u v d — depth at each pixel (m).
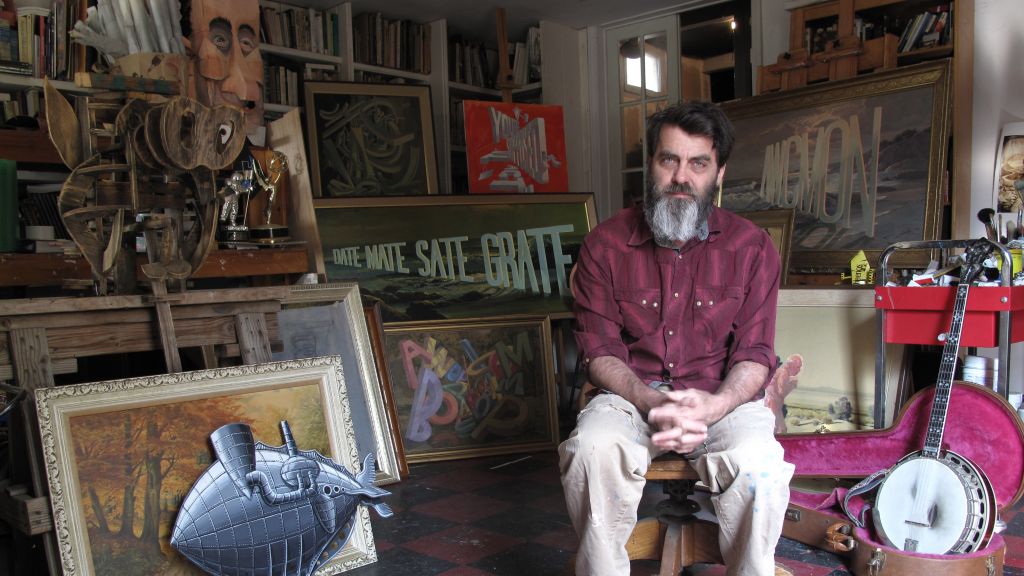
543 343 4.05
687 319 2.10
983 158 4.05
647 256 2.12
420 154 5.11
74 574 1.78
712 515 2.65
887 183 3.93
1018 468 2.43
